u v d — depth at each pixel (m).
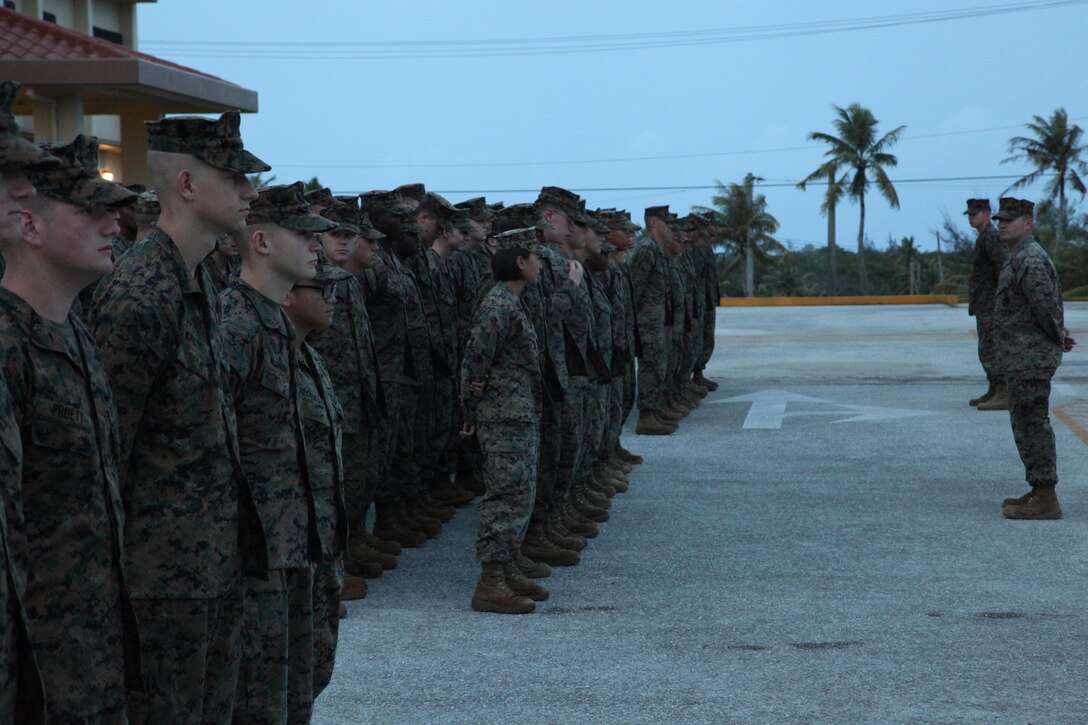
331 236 6.21
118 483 2.96
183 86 16.19
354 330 6.51
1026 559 7.38
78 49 15.41
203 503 3.22
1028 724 4.68
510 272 6.36
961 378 17.80
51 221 2.60
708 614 6.25
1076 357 20.64
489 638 5.85
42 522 2.61
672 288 12.85
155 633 3.18
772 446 11.89
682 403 14.41
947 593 6.61
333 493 4.24
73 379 2.66
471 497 9.37
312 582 4.01
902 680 5.18
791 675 5.25
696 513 8.85
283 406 3.77
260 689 3.66
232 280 3.92
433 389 8.22
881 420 13.53
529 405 6.37
